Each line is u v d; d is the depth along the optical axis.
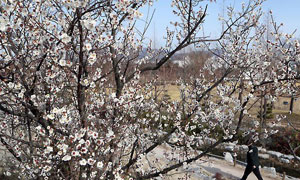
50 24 2.86
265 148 11.64
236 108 4.78
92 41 2.80
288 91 5.09
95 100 3.64
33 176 3.76
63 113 2.77
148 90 5.27
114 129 3.31
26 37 2.97
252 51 5.61
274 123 6.04
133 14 2.70
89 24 2.30
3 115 4.02
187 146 5.02
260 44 6.12
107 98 3.76
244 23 5.48
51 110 2.83
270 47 5.57
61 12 2.53
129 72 4.46
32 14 2.78
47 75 2.96
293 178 9.34
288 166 10.35
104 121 3.43
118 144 3.41
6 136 3.37
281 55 5.84
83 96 2.85
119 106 3.39
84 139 2.89
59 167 3.21
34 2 2.95
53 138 3.02
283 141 11.30
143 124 5.41
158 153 8.27
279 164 10.55
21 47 3.04
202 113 5.11
